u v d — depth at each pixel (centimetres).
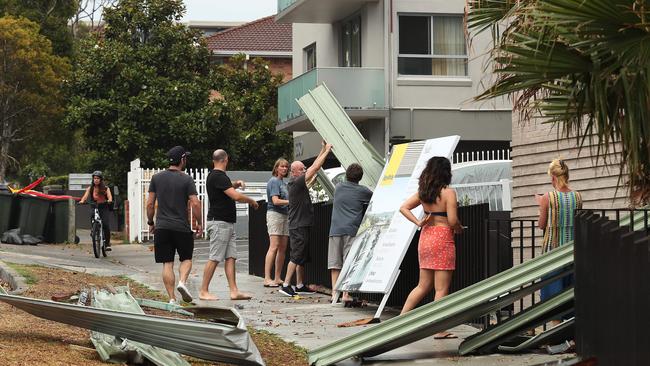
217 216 1614
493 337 1066
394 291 1516
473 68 3186
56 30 5991
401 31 3178
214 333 914
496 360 1037
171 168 1470
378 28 3189
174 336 934
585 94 820
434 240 1176
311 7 3291
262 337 1233
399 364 1053
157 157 4047
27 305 1014
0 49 5481
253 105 4378
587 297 891
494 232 1278
